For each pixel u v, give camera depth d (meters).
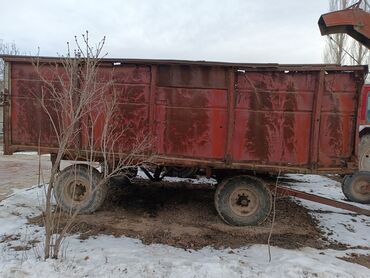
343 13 6.98
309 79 5.69
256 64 5.67
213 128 5.89
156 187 8.62
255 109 5.81
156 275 4.11
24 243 5.00
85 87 4.53
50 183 4.30
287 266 4.40
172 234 5.61
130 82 5.98
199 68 5.85
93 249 4.79
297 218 6.64
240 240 5.50
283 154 5.82
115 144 6.05
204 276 4.12
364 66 5.49
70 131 4.38
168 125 5.97
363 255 5.14
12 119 6.31
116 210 6.65
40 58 6.02
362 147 9.96
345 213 7.27
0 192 8.24
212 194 8.09
